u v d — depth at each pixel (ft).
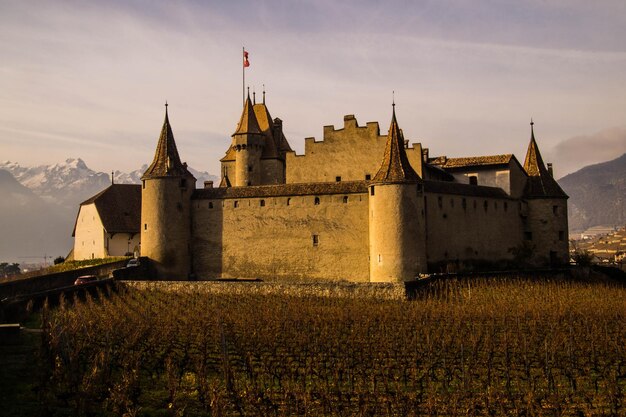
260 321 149.18
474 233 231.30
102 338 132.67
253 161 262.26
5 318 145.79
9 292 169.89
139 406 95.96
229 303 176.76
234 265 226.17
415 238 200.54
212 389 98.58
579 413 96.43
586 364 126.52
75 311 155.74
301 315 154.30
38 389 96.17
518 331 142.10
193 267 231.09
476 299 177.17
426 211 213.25
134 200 276.00
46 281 188.24
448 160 268.00
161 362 121.49
